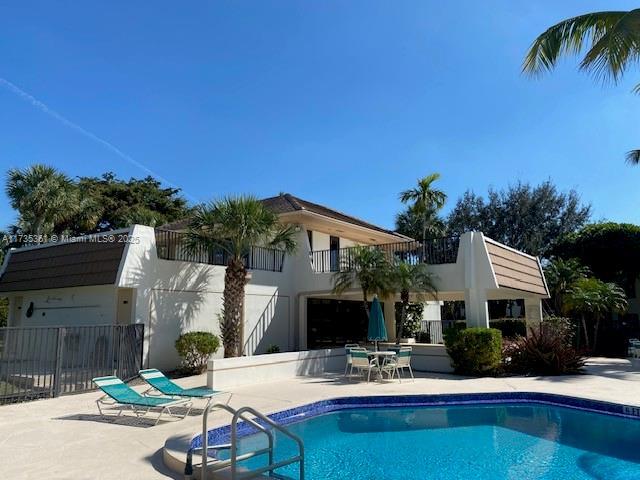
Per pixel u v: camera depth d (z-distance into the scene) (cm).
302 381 1350
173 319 1524
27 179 2505
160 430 759
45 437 711
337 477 625
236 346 1505
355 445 789
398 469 660
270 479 516
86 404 983
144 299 1437
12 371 1115
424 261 1773
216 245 1516
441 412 1044
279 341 1923
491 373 1485
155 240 1506
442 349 1617
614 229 2961
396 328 2520
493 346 1477
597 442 791
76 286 1520
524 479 616
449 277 1670
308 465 677
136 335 1359
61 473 543
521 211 4066
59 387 1073
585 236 3072
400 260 1747
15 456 612
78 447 655
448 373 1562
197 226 1495
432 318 2973
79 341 1220
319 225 2208
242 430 855
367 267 1683
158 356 1459
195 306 1609
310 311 2100
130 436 718
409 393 1127
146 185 4178
